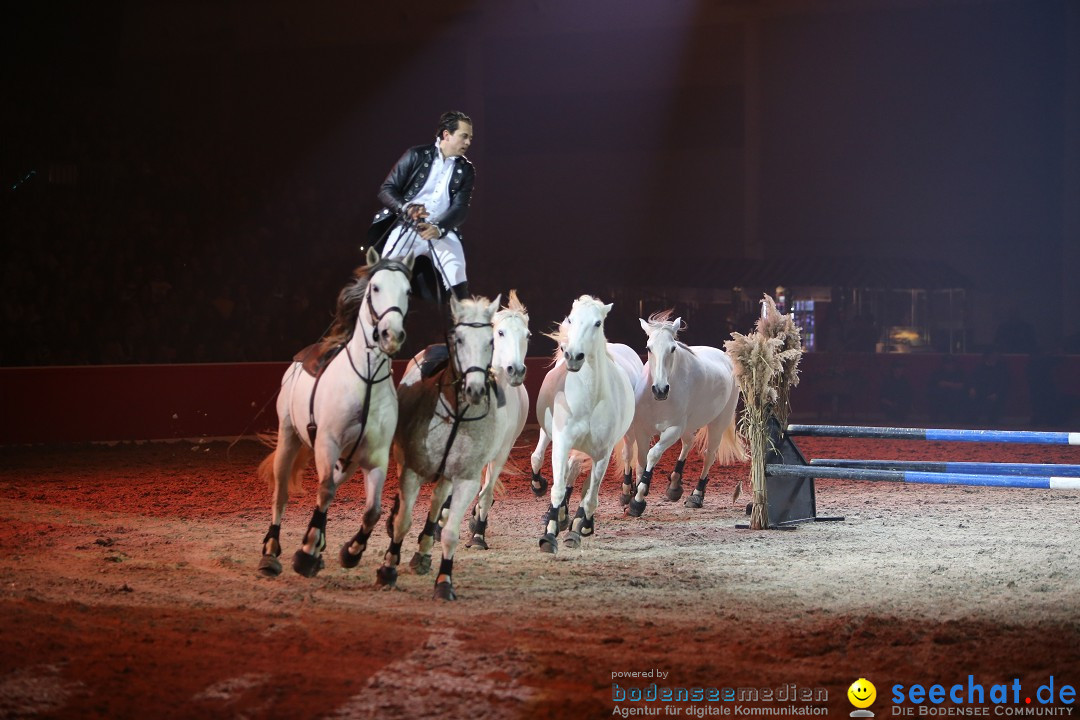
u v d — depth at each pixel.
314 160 30.50
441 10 29.88
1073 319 27.80
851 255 29.23
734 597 7.00
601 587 7.30
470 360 6.51
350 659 5.43
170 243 24.09
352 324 7.02
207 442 17.98
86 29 28.81
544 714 4.66
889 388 23.47
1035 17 27.91
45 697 4.81
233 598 6.82
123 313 21.06
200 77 30.53
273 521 7.61
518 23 30.03
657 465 15.66
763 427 10.03
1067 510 11.20
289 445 7.55
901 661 5.45
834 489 13.01
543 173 30.53
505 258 28.31
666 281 27.81
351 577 7.53
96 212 23.88
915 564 8.20
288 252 25.83
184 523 10.04
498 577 7.63
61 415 16.89
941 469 9.91
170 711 4.68
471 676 5.16
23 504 11.10
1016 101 28.20
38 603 6.57
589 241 30.41
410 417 7.16
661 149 30.02
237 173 27.70
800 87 29.33
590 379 8.52
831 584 7.43
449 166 7.45
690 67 29.77
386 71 30.28
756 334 10.20
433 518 7.40
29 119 24.77
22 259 21.20
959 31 28.47
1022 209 28.34
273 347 22.56
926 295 28.25
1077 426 21.66
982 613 6.52
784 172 29.47
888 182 29.08
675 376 10.45
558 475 8.62
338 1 30.19
